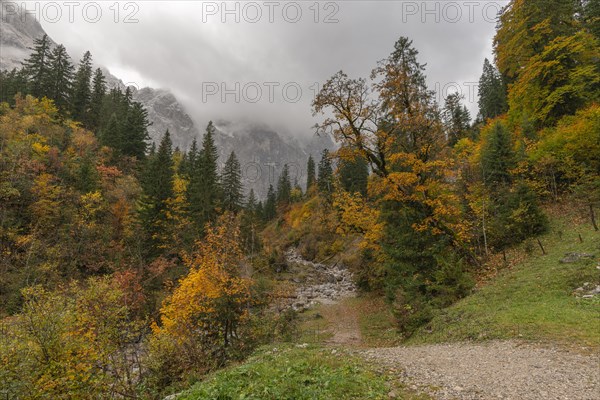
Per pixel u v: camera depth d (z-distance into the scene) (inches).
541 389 285.9
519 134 1337.4
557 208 1039.6
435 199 924.0
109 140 2460.6
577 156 1078.4
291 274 2016.5
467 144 1649.9
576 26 1438.2
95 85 3331.7
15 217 1393.9
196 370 597.0
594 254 673.6
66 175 1793.8
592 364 336.5
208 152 2351.1
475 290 757.3
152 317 922.7
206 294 726.5
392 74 913.5
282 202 4510.3
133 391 564.7
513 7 1535.4
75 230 1456.7
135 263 1395.2
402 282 890.7
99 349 543.2
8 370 405.4
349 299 1419.8
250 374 350.3
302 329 939.3
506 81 2151.8
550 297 585.6
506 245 980.6
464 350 451.2
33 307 474.9
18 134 1867.6
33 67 2775.6
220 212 2031.3
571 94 1253.7
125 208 1847.9
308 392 286.4
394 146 960.3
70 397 460.4
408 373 352.2
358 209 1059.3
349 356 442.6
